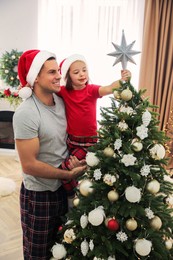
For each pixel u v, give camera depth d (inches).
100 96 56.7
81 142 57.3
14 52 152.9
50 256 61.0
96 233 47.7
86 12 142.9
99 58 146.9
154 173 47.8
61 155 57.0
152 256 47.7
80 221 49.3
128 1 137.0
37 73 51.1
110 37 143.1
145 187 46.5
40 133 52.2
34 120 50.4
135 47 141.0
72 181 57.9
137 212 45.1
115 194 45.3
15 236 88.4
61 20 147.4
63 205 60.6
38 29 152.7
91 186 47.0
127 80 46.6
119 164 45.3
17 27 159.2
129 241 46.2
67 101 57.3
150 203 46.3
